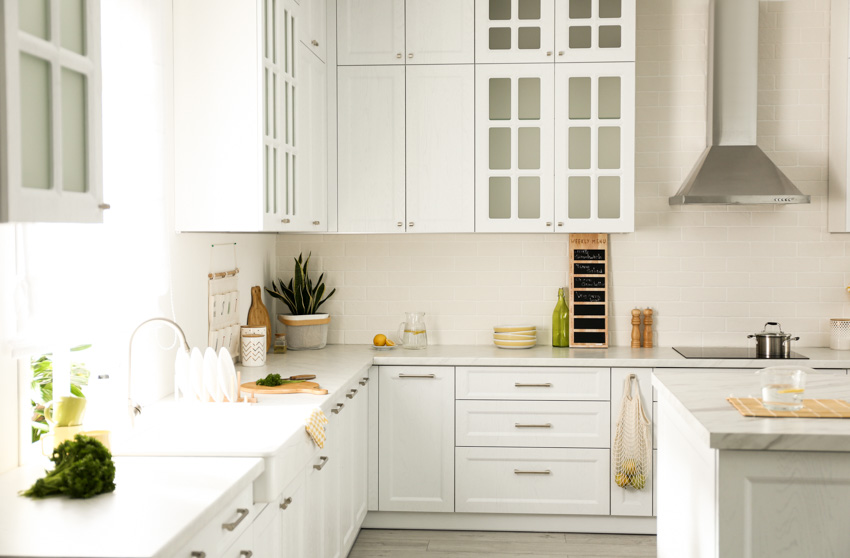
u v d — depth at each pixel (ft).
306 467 9.86
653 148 16.20
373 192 15.25
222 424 9.21
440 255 16.56
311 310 16.06
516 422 14.56
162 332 11.12
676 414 9.21
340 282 16.69
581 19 14.93
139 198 9.95
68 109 5.87
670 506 9.63
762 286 16.14
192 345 12.17
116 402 10.03
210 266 12.88
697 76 16.11
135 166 9.90
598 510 14.48
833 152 15.74
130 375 8.94
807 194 16.05
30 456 8.13
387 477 14.74
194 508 6.17
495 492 14.64
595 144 14.96
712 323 16.20
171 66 11.28
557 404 14.46
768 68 16.06
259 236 15.60
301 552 9.66
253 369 13.26
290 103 12.71
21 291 7.68
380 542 14.24
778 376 7.89
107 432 7.77
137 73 9.89
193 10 11.32
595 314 16.03
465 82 15.10
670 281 16.24
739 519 7.19
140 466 7.45
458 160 15.14
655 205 16.21
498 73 15.02
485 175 15.08
